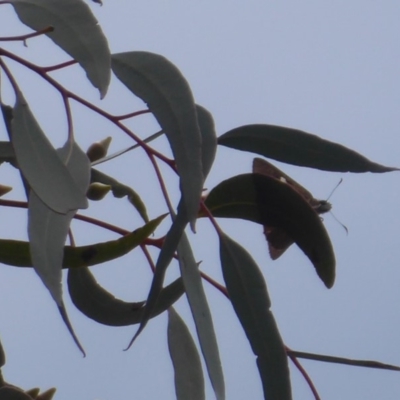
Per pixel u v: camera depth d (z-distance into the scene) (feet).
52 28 15.56
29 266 15.70
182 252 15.70
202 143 15.70
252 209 15.98
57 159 15.34
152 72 15.65
